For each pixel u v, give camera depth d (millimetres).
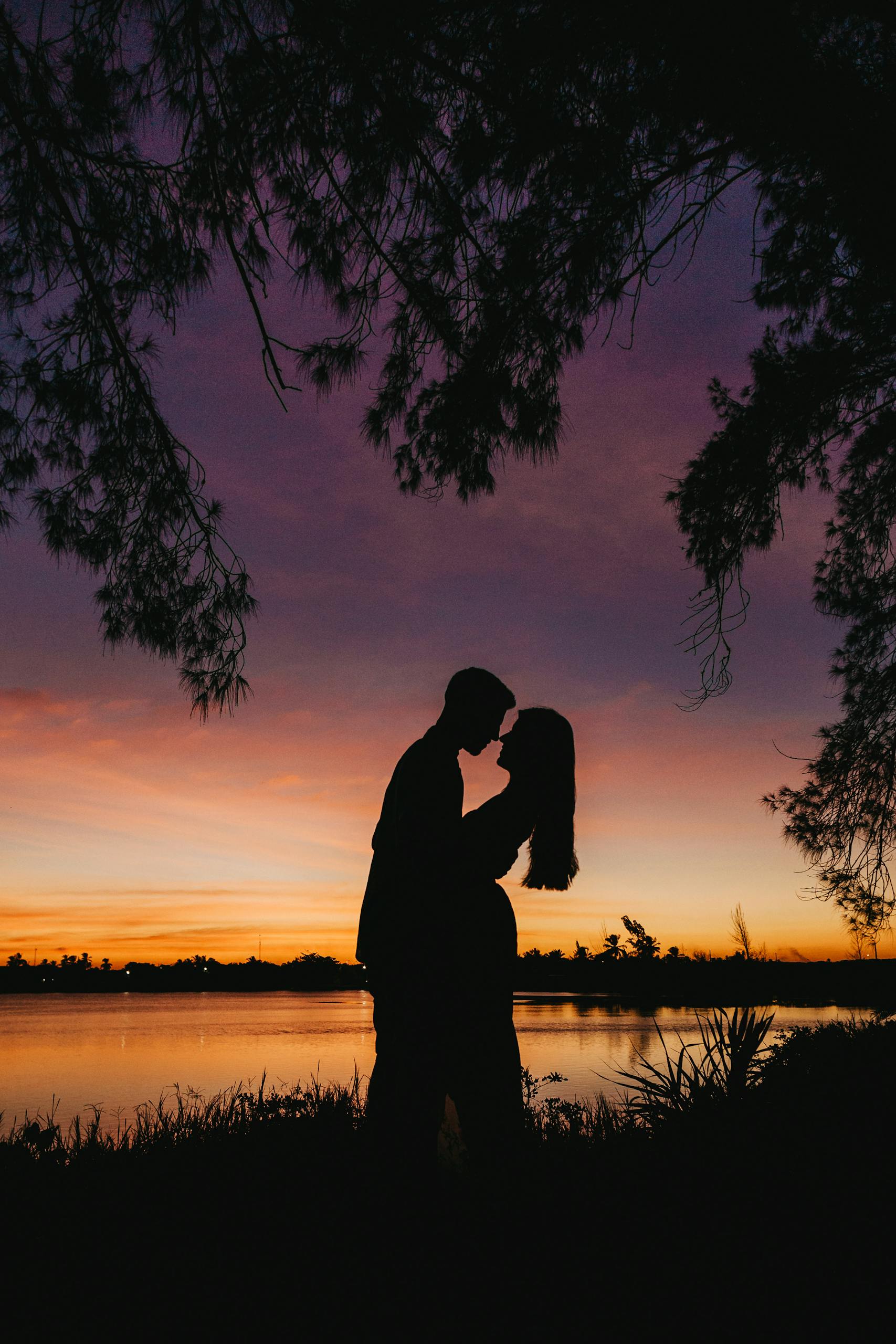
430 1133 2543
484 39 3820
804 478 7512
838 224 4867
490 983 2619
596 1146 3447
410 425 4941
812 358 6832
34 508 4355
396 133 3951
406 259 4395
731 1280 2205
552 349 4723
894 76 3951
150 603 4379
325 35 3604
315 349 4387
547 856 2736
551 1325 2039
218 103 3857
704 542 7438
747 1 3410
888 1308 2064
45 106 3703
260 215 3844
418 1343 1988
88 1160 3672
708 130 4117
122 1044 31891
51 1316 2105
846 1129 3311
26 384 4246
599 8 3619
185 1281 2281
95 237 4164
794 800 8773
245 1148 3699
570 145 4156
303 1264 2322
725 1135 3221
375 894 2672
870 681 8758
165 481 4410
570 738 2789
